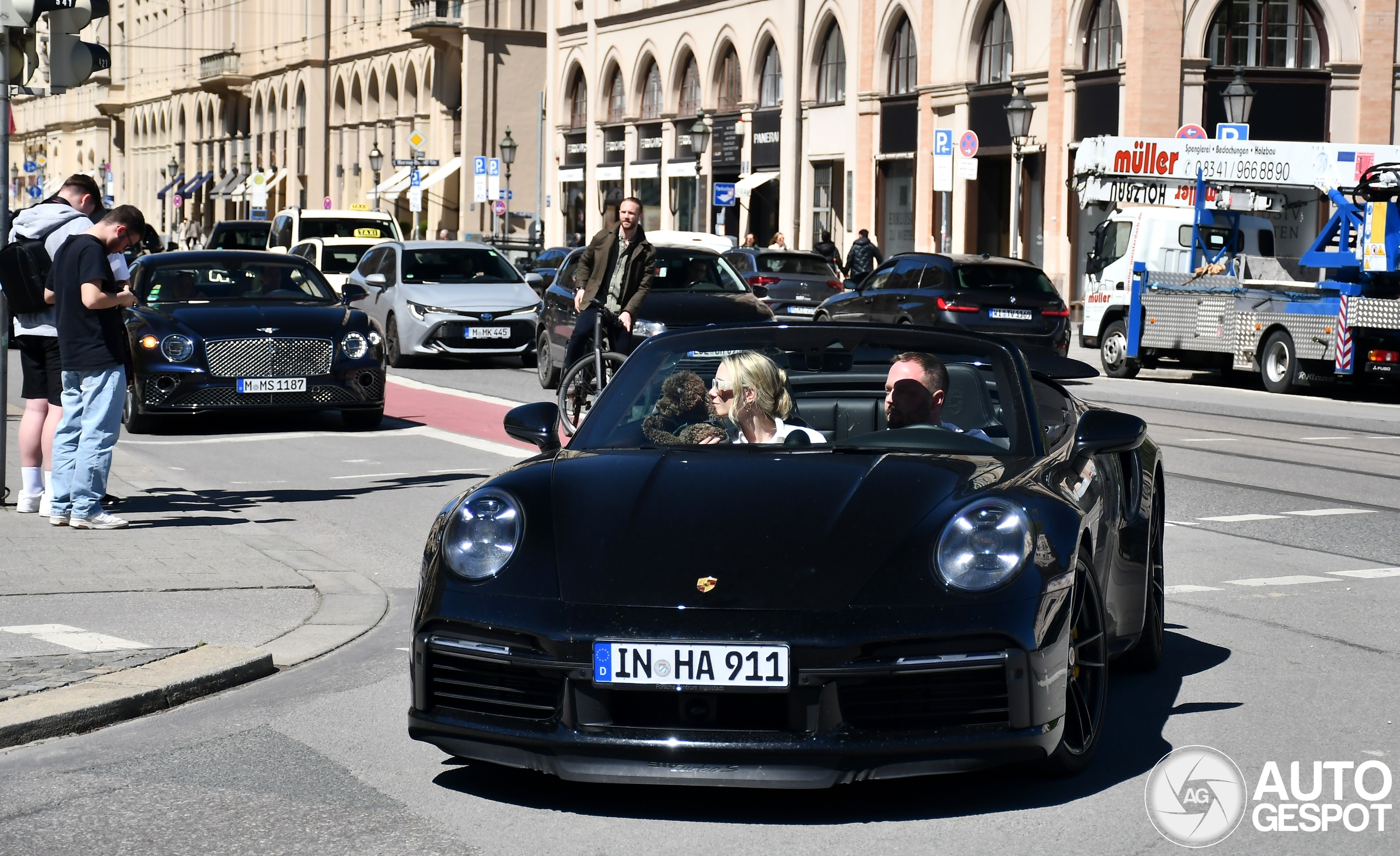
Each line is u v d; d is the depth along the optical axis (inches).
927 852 284.0
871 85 2723.9
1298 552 618.2
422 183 4089.6
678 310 1106.1
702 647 292.0
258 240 2219.5
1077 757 324.5
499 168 3115.2
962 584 299.7
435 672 317.7
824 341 401.4
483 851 285.6
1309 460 927.0
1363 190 1378.0
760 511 318.0
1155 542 430.6
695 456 352.2
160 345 957.2
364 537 635.5
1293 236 1632.6
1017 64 2412.6
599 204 3614.7
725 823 300.0
